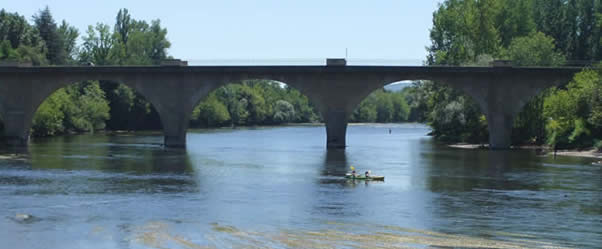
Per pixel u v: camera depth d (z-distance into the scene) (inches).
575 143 3171.8
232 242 1249.4
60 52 5777.6
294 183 2004.2
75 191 1811.0
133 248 1207.6
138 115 6028.5
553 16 4980.3
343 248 1209.4
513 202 1681.8
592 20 4874.5
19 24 5226.4
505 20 4463.6
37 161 2600.9
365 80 3211.1
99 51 6240.2
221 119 6978.4
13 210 1530.5
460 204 1648.6
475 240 1269.7
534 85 3203.7
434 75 3208.7
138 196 1734.7
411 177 2164.1
